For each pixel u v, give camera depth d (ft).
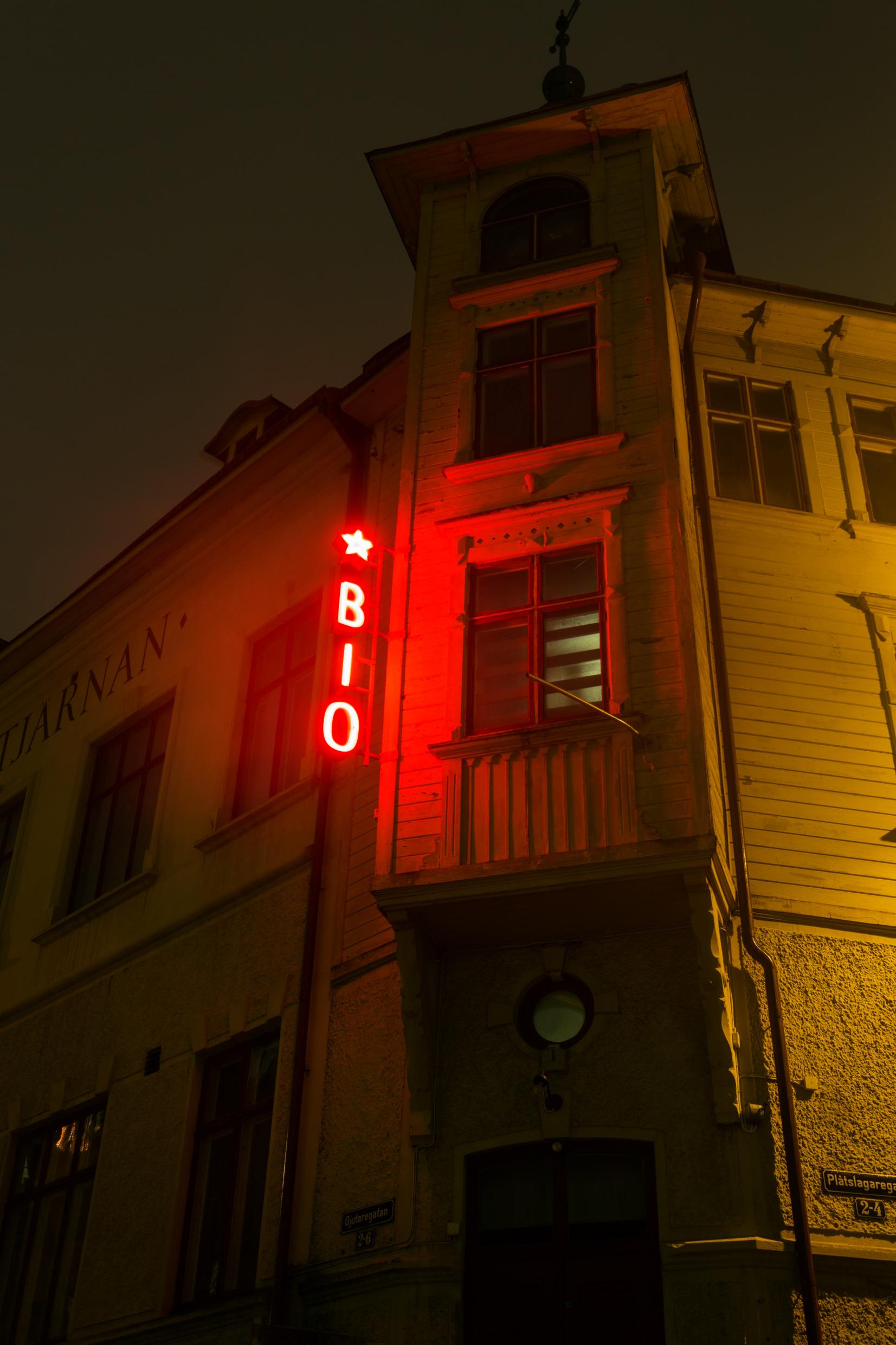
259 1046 41.91
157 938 47.67
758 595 42.16
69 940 52.42
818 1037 34.14
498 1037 34.17
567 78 55.36
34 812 58.95
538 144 48.26
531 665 37.40
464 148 48.37
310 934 40.86
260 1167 39.47
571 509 39.34
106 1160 44.32
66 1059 49.03
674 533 37.78
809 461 46.01
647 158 46.62
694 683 34.88
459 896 33.65
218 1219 39.88
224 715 50.29
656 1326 29.68
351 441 50.03
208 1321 37.14
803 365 48.55
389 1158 34.60
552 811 34.06
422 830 35.24
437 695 37.70
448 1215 32.27
